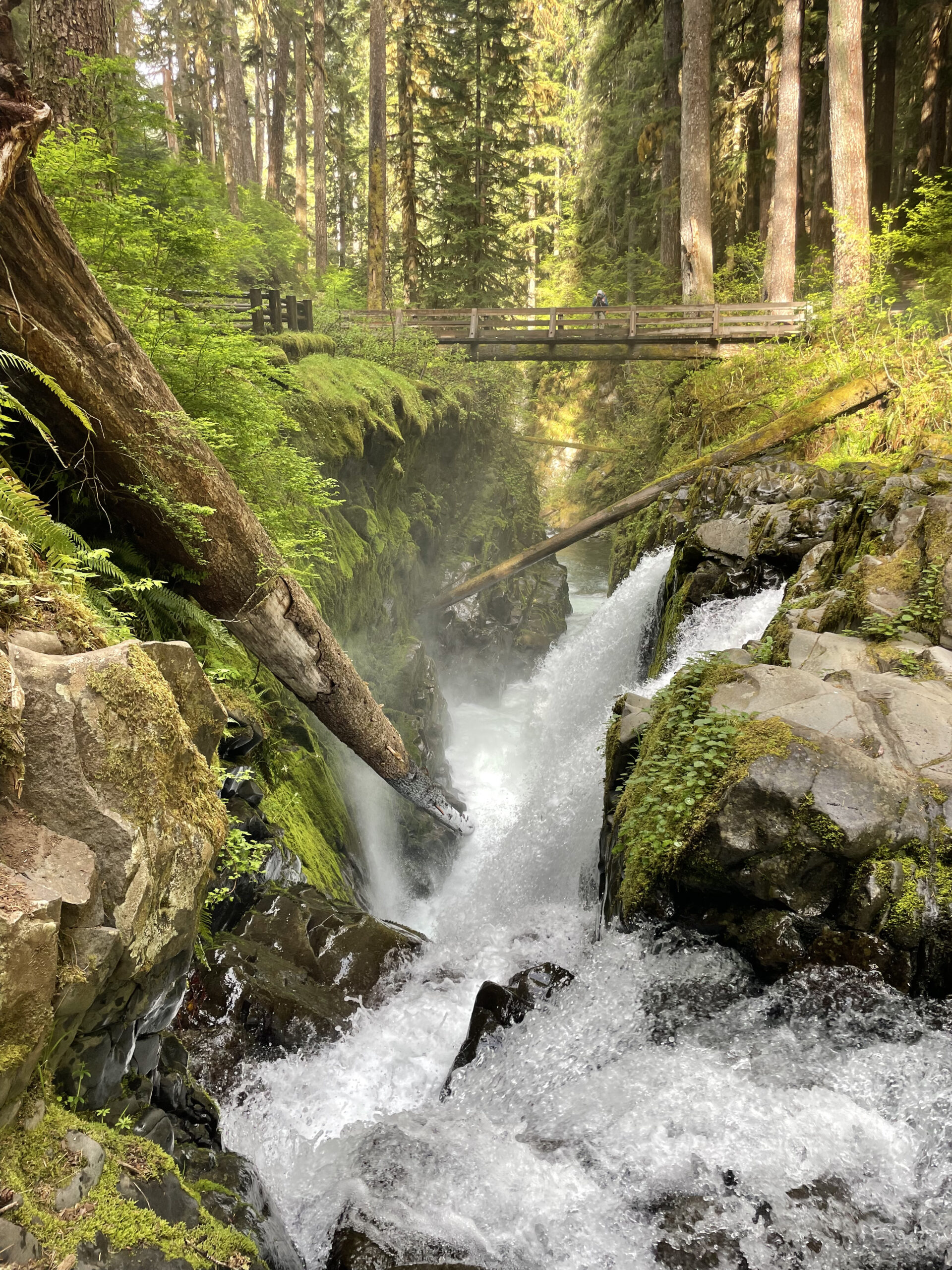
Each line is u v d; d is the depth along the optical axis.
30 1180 1.79
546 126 39.50
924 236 15.87
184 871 2.28
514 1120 4.01
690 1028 4.31
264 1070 4.70
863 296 15.54
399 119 31.12
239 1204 2.55
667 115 26.02
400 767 7.92
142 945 2.09
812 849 4.46
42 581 2.46
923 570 6.76
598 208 35.34
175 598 5.51
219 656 6.71
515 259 35.62
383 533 12.77
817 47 25.44
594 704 11.72
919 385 11.80
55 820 1.91
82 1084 2.17
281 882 6.24
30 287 4.48
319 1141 4.29
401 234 32.59
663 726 5.71
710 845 4.69
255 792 6.02
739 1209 3.22
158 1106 2.78
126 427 5.00
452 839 10.95
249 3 30.23
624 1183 3.38
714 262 30.28
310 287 23.16
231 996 4.96
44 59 7.91
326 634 6.50
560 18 40.16
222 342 6.74
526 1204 3.35
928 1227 3.11
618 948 4.90
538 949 6.03
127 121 8.05
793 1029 4.12
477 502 19.28
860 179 16.75
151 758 2.15
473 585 15.31
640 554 14.16
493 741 14.67
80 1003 1.91
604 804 6.39
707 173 20.55
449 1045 5.17
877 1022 4.05
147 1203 2.03
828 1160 3.38
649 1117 3.65
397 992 5.55
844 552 7.94
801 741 4.77
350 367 13.34
